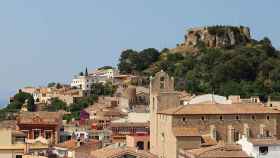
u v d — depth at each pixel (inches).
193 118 7130.9
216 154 6171.3
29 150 7199.8
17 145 7096.5
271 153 6279.5
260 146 6259.8
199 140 6889.8
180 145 6879.9
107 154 6476.4
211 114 7180.1
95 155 6781.5
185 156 6550.2
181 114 7096.5
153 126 7839.6
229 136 7165.4
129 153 6422.2
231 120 7229.3
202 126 7155.5
